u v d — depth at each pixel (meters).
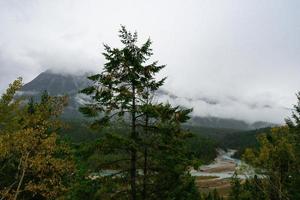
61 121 17.83
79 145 14.53
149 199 15.70
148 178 15.80
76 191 14.95
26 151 17.20
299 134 23.62
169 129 14.91
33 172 18.23
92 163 14.88
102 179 14.77
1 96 17.50
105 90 14.52
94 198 14.42
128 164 15.70
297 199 22.75
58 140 20.39
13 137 16.95
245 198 28.00
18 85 17.70
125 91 14.44
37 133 17.31
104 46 14.81
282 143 22.97
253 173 24.44
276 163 23.47
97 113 14.59
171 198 15.52
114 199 14.98
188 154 15.27
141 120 15.14
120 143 14.12
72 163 17.89
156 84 15.05
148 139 15.06
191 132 15.59
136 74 15.03
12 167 19.33
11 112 17.67
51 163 17.61
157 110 14.45
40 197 20.00
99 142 14.13
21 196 19.44
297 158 22.73
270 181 23.95
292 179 23.16
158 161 15.41
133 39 15.09
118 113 14.85
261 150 23.28
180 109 15.02
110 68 14.88
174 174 15.59
